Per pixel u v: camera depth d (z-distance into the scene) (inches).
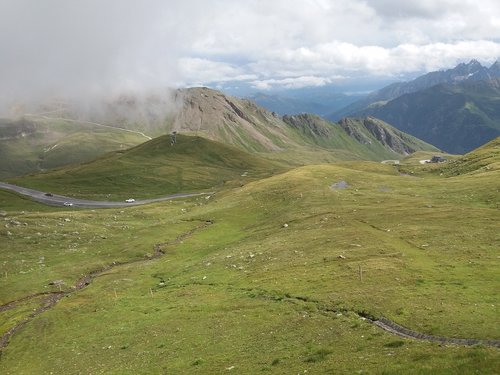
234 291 2613.2
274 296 2336.4
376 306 1884.8
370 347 1454.2
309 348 1547.7
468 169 7244.1
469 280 2086.6
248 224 5093.5
